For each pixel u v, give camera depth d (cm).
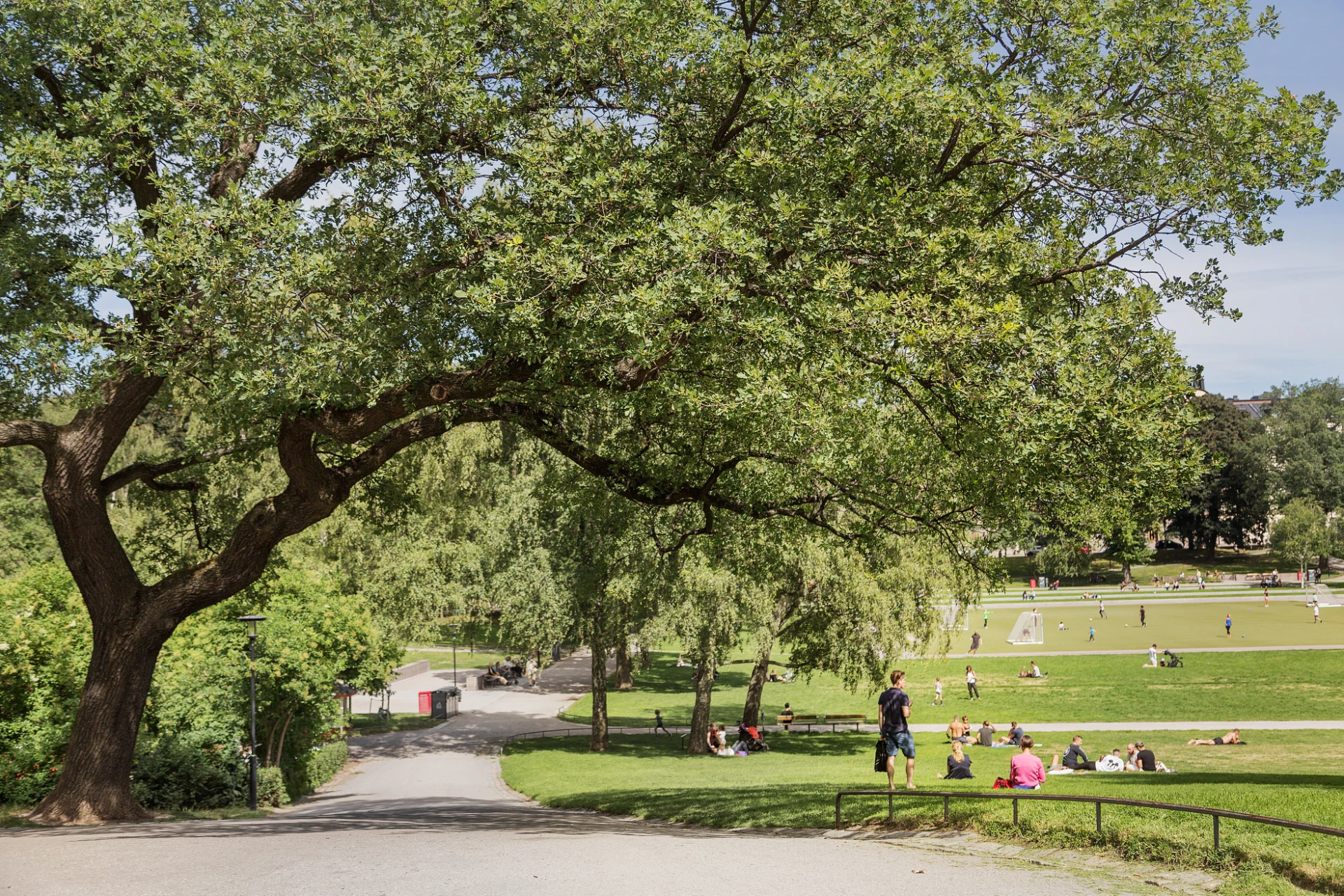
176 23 1195
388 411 1292
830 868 893
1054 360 1068
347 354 1134
